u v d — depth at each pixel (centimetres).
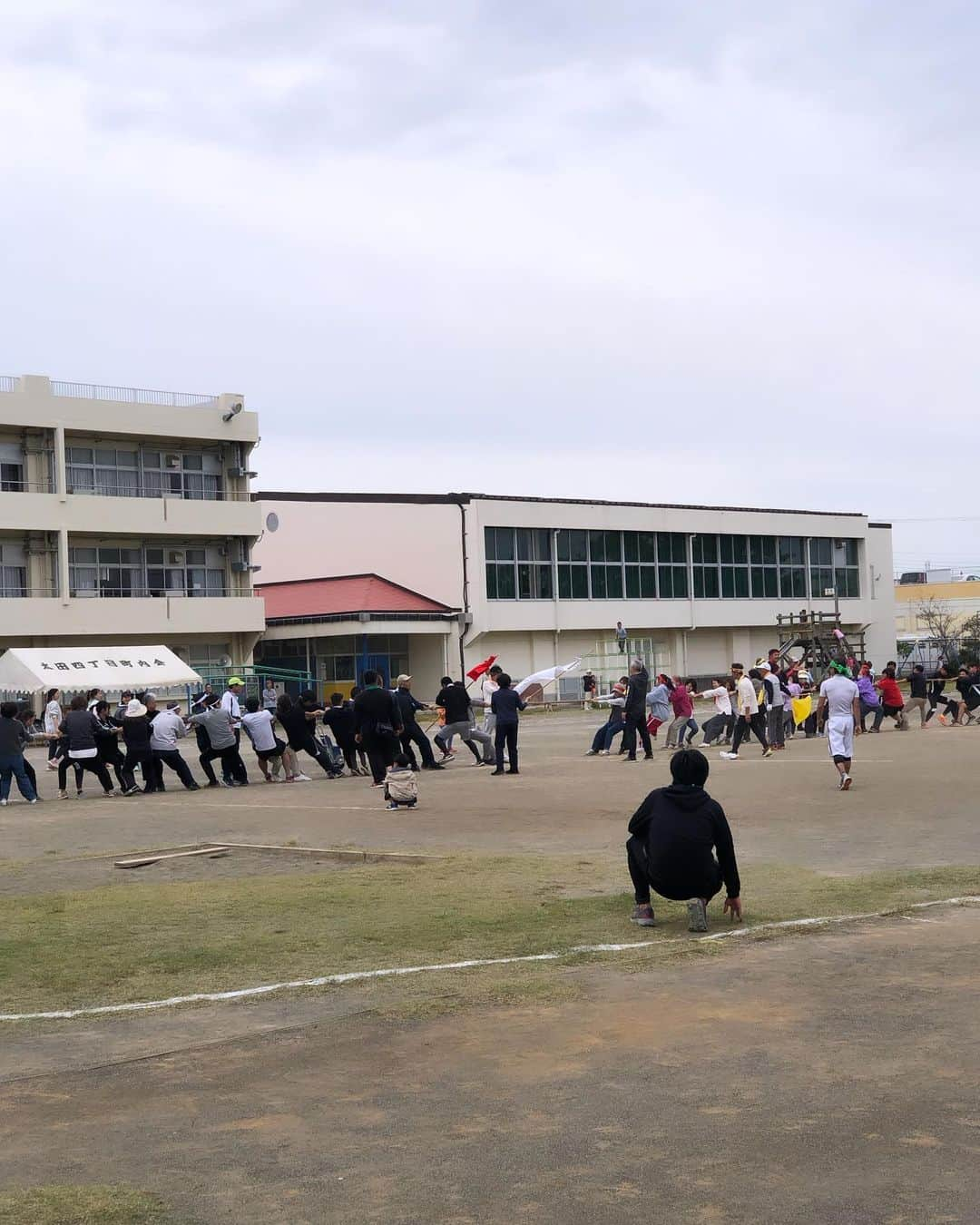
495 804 1995
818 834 1569
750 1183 491
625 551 7019
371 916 1096
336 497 6650
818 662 6091
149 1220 469
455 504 6412
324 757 2689
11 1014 802
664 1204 475
